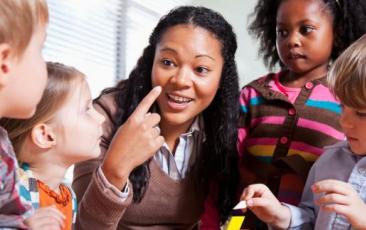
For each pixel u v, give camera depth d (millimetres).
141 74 1012
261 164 1108
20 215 613
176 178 1007
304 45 1104
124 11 2184
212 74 939
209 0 2547
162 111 962
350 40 1157
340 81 853
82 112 814
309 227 955
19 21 522
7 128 753
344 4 1138
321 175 978
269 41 1333
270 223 914
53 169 801
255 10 1392
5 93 541
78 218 816
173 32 923
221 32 959
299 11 1099
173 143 1037
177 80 905
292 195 1067
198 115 1054
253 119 1163
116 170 774
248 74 2430
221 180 1078
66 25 1893
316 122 1088
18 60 534
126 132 791
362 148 856
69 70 822
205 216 1089
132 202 953
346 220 859
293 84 1181
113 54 2139
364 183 867
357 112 833
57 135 782
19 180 668
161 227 1025
